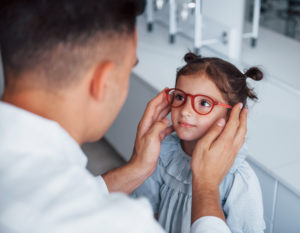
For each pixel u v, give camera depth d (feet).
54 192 1.47
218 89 3.16
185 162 3.45
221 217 2.28
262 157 4.73
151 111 3.08
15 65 1.72
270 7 6.21
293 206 4.36
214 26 7.49
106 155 8.39
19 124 1.60
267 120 5.52
